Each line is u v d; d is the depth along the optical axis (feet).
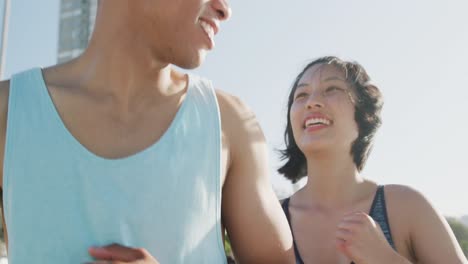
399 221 6.71
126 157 3.59
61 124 3.60
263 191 4.00
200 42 3.71
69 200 3.49
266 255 3.85
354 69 7.60
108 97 3.80
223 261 3.82
